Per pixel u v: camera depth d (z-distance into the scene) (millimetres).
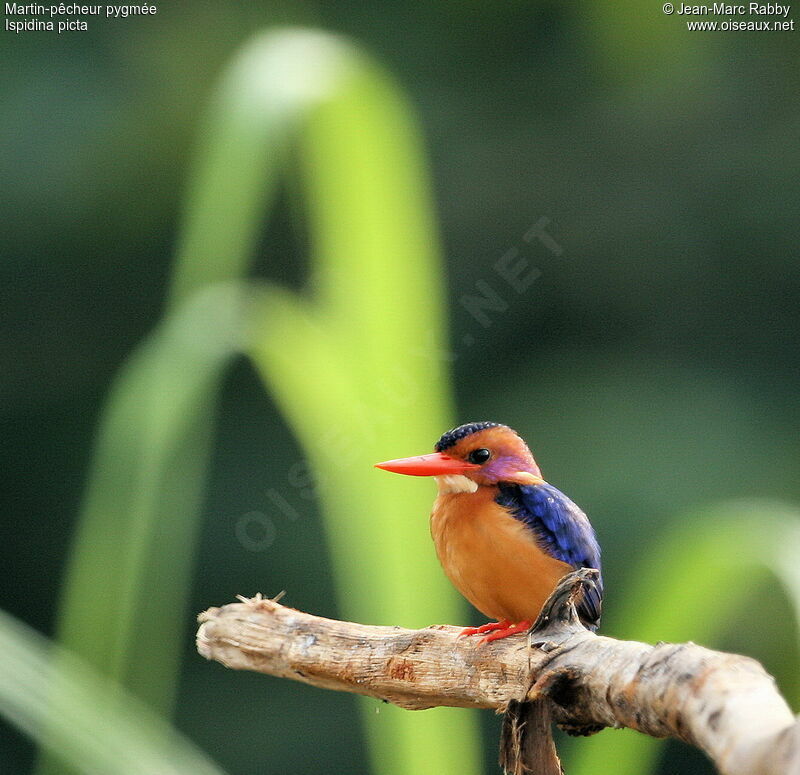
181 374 3783
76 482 14586
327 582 13125
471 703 4125
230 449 13539
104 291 14727
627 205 14484
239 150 3910
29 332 14586
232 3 14672
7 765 12820
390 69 14703
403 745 4320
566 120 14789
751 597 10891
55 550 14508
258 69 4008
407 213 4281
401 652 4242
